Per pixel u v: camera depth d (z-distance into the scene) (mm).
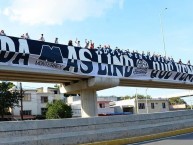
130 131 17031
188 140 15805
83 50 23391
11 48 18922
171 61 32656
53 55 21266
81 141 14117
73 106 62000
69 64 22234
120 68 26188
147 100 71750
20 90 50625
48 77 23312
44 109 61344
